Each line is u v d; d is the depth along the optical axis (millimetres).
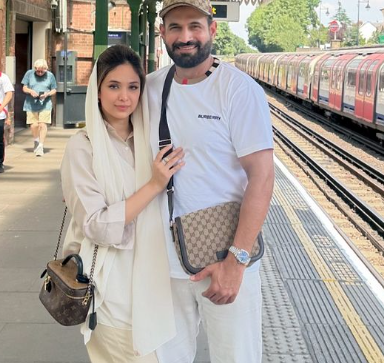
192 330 2873
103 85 2625
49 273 2727
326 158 15852
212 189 2625
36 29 15914
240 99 2561
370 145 18969
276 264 6195
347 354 4184
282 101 39312
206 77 2643
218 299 2539
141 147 2691
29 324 4406
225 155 2619
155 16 22250
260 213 2514
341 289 5488
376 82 18531
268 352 4160
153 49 22547
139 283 2693
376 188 11789
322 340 4387
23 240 6430
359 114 20484
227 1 16875
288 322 4680
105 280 2656
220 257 2564
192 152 2613
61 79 15945
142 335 2695
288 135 21188
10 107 12859
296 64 33969
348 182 12656
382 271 6844
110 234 2574
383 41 92188
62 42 16766
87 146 2629
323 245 6977
